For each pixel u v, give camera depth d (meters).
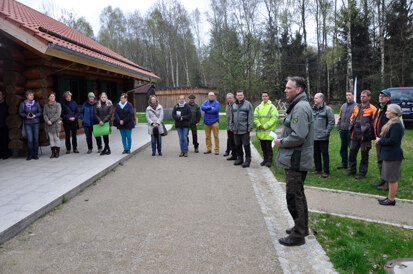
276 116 6.74
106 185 5.35
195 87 26.81
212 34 27.14
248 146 6.83
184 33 41.12
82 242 3.22
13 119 7.23
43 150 8.24
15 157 7.30
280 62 31.09
